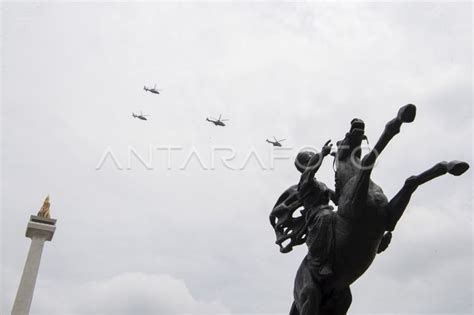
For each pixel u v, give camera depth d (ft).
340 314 36.17
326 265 34.45
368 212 32.96
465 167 31.55
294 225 39.58
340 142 36.76
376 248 33.88
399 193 33.63
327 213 35.32
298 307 36.06
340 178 35.29
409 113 30.71
